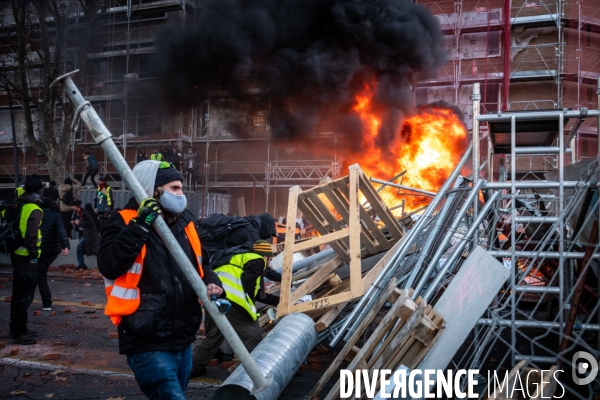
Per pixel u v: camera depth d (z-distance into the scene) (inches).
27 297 235.5
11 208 240.4
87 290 408.8
